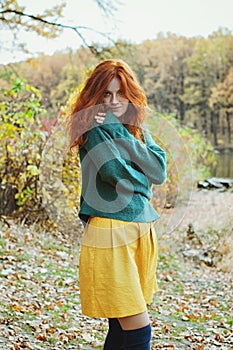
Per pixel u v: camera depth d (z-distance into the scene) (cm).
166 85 2747
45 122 755
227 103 2766
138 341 240
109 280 237
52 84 1786
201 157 1462
